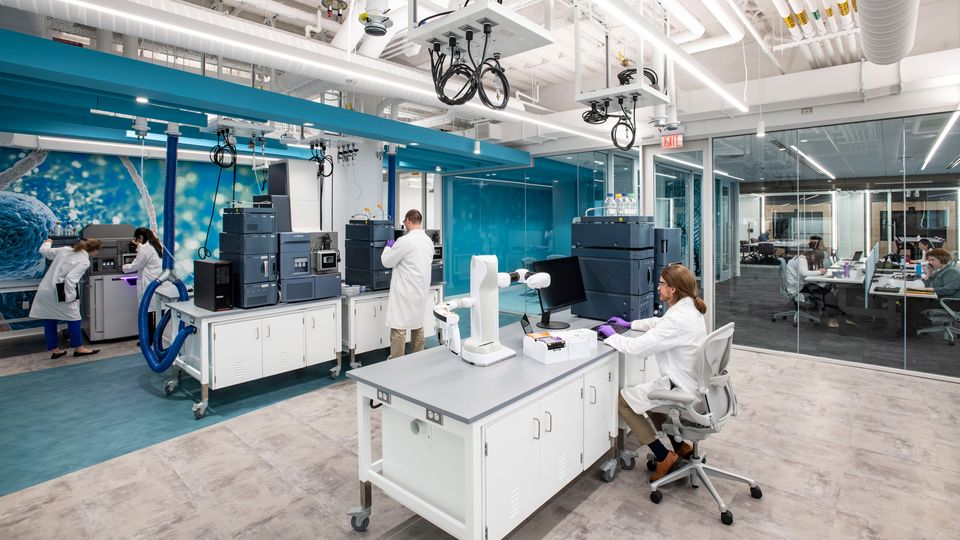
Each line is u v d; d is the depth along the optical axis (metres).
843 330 4.75
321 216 5.48
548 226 7.22
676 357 2.40
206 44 2.68
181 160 7.62
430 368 2.23
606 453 2.80
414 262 4.07
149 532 2.15
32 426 3.28
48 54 2.68
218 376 3.55
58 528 2.17
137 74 3.04
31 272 6.32
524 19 1.88
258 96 3.70
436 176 9.00
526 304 7.56
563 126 5.24
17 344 5.62
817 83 4.23
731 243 5.36
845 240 4.69
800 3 3.26
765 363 4.68
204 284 3.72
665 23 3.44
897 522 2.20
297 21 4.58
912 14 2.35
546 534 2.14
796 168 4.92
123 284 5.71
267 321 3.83
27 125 4.61
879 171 4.47
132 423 3.33
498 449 1.81
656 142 5.73
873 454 2.84
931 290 4.27
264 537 2.12
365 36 3.88
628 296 3.12
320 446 2.98
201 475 2.63
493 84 6.33
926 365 4.31
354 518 2.15
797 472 2.65
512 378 2.07
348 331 4.49
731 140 5.30
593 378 2.41
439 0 3.26
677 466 2.62
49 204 6.45
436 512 1.88
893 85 3.96
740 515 2.27
